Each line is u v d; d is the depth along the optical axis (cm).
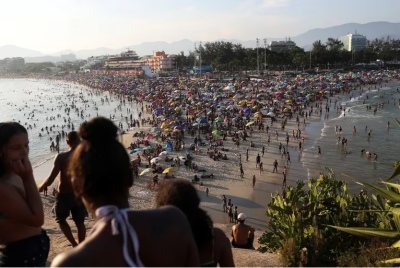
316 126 6919
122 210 207
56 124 9031
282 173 4334
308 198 983
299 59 17138
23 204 331
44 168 5247
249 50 19438
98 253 188
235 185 3981
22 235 358
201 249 351
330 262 799
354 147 5406
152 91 12925
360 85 12962
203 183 4047
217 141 5759
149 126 7556
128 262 191
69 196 655
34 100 14962
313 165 4622
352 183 3916
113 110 10919
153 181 3991
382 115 7838
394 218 760
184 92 12662
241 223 900
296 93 10631
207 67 19712
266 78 15175
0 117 10412
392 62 19575
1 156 339
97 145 214
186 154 5009
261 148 5403
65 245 810
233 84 12681
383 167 4456
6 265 353
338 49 18575
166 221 212
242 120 7112
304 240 820
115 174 211
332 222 921
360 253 764
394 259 652
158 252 204
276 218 959
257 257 800
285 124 7025
